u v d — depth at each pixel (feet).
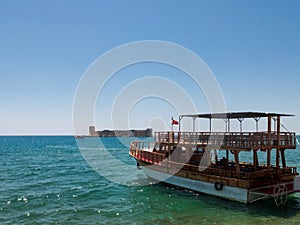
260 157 238.27
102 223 61.72
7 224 60.70
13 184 108.06
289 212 67.51
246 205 72.59
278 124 78.79
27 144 460.96
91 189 98.02
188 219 63.52
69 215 67.41
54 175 132.67
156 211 70.18
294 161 202.18
